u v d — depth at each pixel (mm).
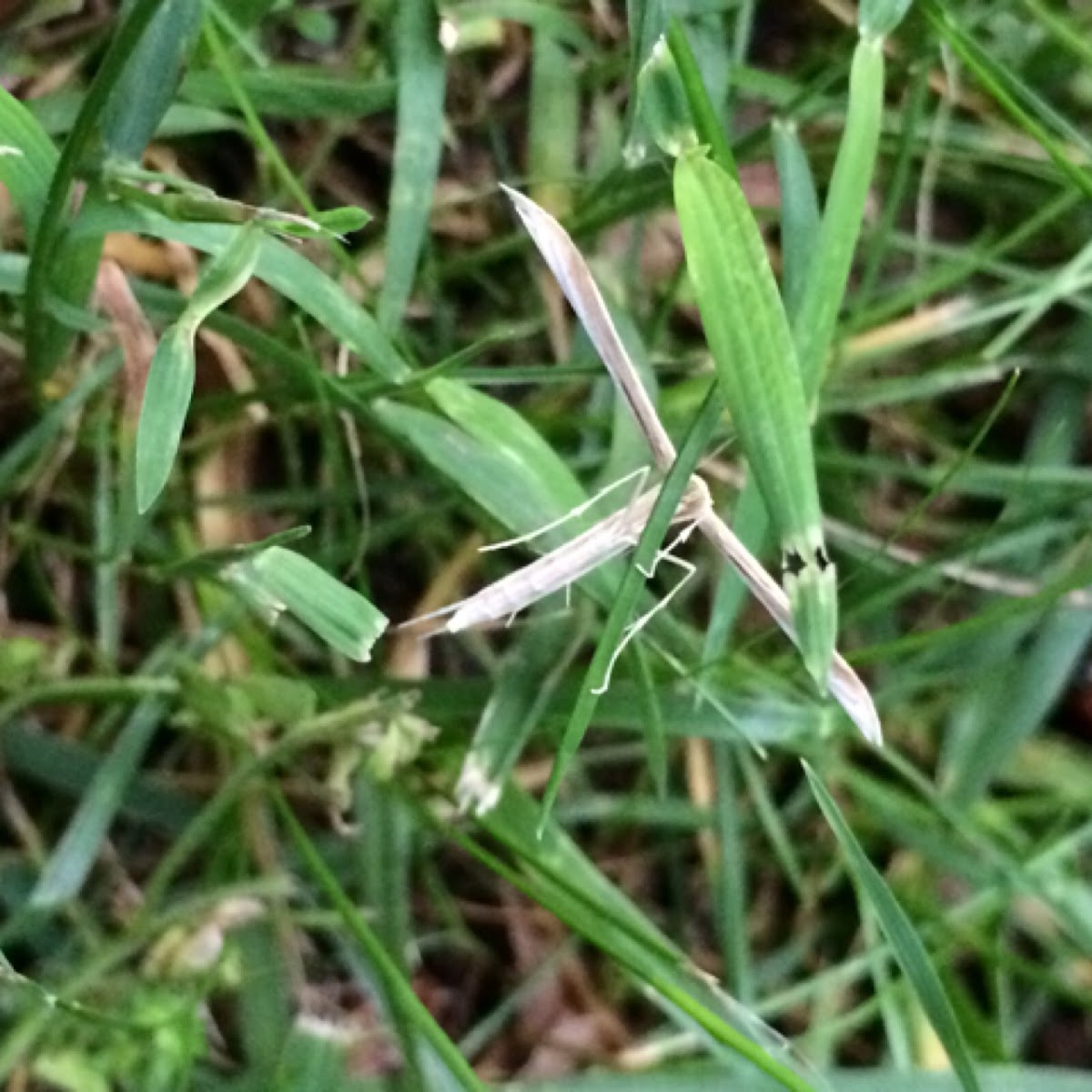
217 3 84
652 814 96
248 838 91
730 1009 87
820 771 95
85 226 74
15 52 90
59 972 88
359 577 92
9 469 88
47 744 90
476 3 93
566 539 82
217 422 93
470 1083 80
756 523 85
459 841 86
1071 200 94
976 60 86
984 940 95
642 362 91
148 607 94
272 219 70
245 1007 89
